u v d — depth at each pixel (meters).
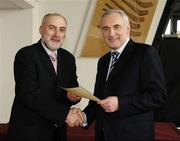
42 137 2.00
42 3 4.05
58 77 2.07
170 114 3.32
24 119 2.00
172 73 3.34
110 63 1.93
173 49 3.38
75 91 1.79
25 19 3.93
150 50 1.76
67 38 4.01
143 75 1.72
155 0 3.82
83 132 2.60
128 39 1.88
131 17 3.88
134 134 1.72
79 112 2.02
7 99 4.01
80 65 4.04
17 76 2.01
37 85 1.99
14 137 2.00
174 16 3.84
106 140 1.75
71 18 4.02
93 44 3.98
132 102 1.68
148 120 1.77
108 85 1.80
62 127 2.07
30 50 2.04
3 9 3.94
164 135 2.58
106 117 1.78
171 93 3.32
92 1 3.91
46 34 2.07
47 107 1.91
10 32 3.96
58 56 2.14
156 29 3.83
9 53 3.96
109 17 1.81
